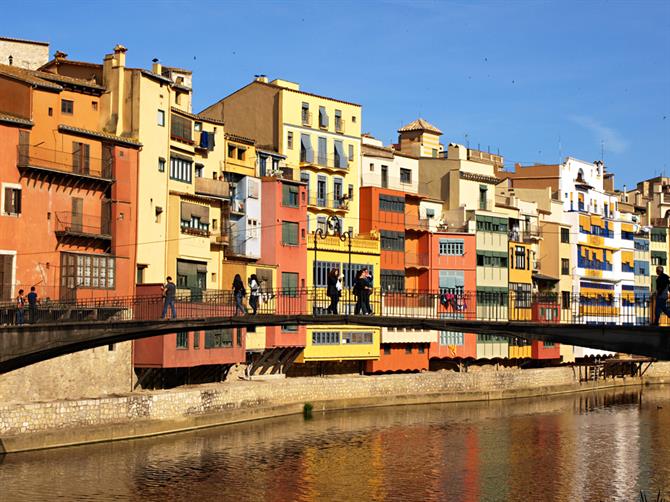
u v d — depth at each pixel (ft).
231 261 273.13
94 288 222.48
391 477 195.42
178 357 230.68
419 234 348.59
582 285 422.00
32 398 199.21
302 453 213.66
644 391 393.70
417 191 361.10
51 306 199.52
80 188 223.92
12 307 181.57
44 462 185.06
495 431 258.16
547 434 255.70
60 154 219.82
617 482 196.85
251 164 288.71
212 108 329.52
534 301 256.93
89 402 202.18
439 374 321.73
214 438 222.69
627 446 239.09
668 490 190.60
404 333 323.37
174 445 210.59
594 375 393.50
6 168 208.64
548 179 426.51
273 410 259.60
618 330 150.61
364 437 238.68
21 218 210.38
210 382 255.91
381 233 328.49
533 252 391.24
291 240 291.17
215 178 273.54
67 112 233.96
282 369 287.07
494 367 361.10
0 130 207.92
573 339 153.99
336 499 176.14
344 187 327.47
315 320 170.50
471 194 370.94
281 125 311.88
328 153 324.19
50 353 165.68
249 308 264.31
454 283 349.61
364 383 296.30
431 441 237.86
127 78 241.76
